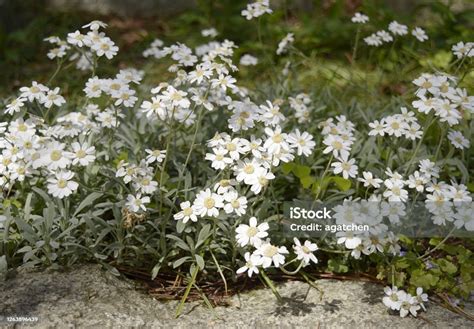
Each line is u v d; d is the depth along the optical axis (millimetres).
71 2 6148
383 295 2639
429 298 2646
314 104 3742
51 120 3527
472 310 2590
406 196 2549
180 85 3254
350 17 5672
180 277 2742
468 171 3260
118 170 2586
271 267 2738
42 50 5410
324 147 3254
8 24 5648
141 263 2762
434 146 3359
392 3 5855
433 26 5168
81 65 3607
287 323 2471
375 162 3039
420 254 2877
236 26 5508
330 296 2627
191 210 2475
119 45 5508
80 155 2512
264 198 2814
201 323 2471
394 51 4613
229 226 2635
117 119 3004
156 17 6184
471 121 3389
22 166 2582
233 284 2729
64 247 2684
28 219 2635
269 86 4000
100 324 2402
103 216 2900
